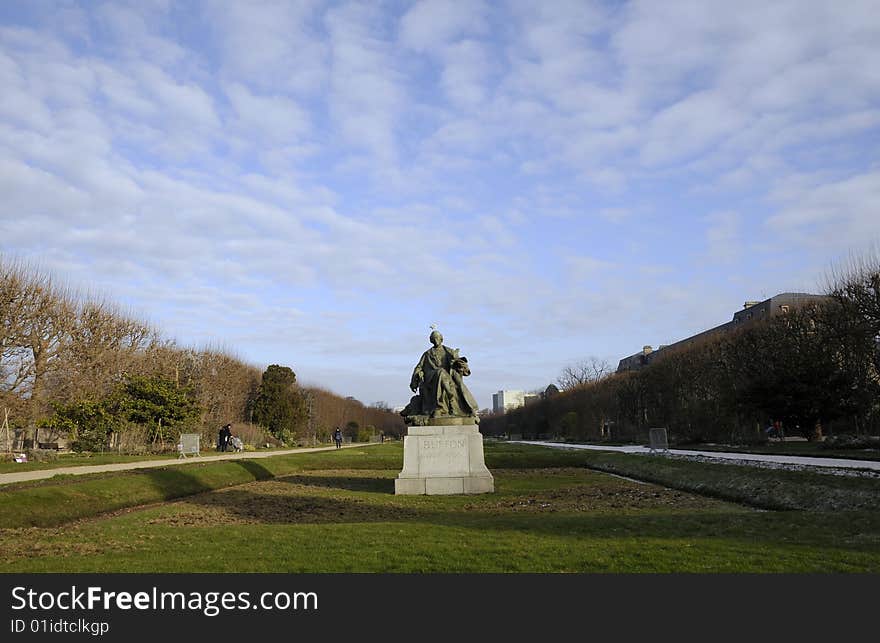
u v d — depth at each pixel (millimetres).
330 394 130250
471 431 24109
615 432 81938
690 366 60938
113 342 54062
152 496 22766
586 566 10172
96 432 43656
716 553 10773
